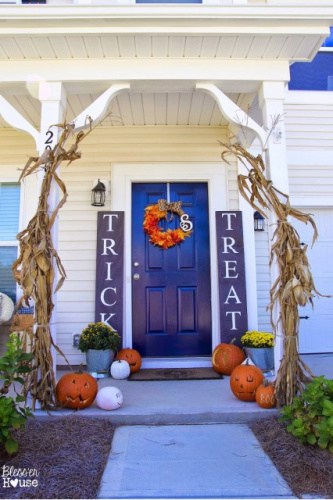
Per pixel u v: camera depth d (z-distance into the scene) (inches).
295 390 101.0
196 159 163.9
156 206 161.8
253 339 139.9
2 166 161.8
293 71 182.7
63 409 102.0
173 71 114.0
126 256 158.7
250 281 157.2
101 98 114.3
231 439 90.9
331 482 72.4
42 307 100.8
